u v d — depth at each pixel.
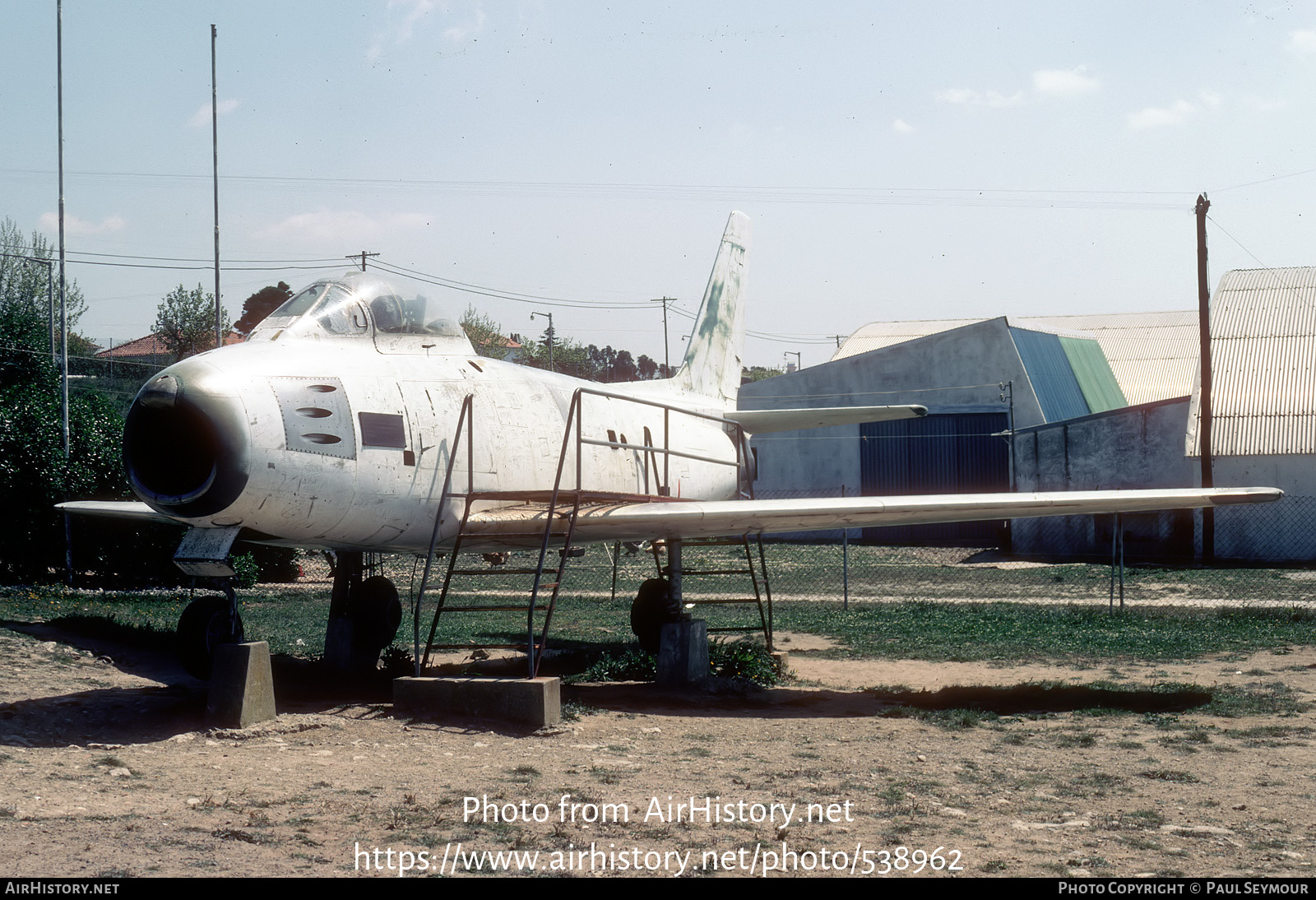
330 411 9.61
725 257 18.92
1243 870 5.14
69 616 14.15
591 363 107.00
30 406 22.69
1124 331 58.16
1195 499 10.66
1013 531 35.81
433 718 8.98
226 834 5.53
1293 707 9.66
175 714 9.04
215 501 8.78
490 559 13.45
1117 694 10.38
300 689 10.56
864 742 8.35
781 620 17.55
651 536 11.58
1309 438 32.12
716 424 17.56
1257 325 37.91
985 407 39.62
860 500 10.88
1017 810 6.25
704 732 8.75
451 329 11.79
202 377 8.87
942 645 14.45
